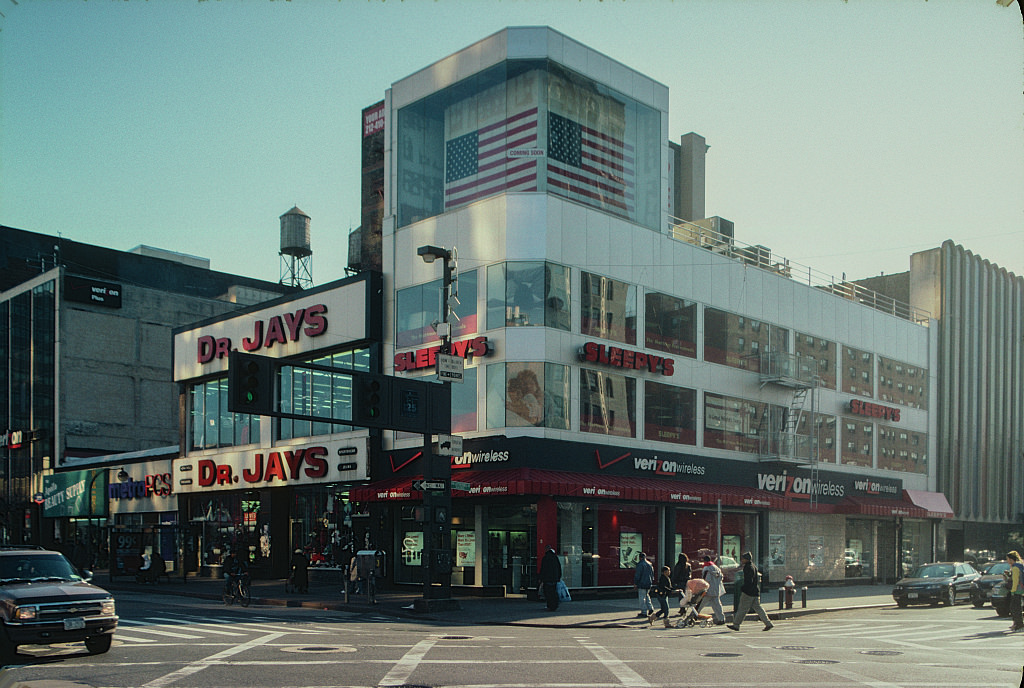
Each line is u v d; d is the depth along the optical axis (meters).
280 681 12.44
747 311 41.28
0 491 63.62
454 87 36.41
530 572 31.66
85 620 15.05
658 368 36.12
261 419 42.38
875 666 14.89
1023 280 61.00
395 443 36.16
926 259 55.78
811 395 43.72
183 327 47.22
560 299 33.12
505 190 33.78
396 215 37.47
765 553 40.38
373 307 37.12
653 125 38.28
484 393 32.97
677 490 34.69
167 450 48.47
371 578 28.36
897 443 50.00
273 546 41.19
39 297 62.62
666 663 14.95
